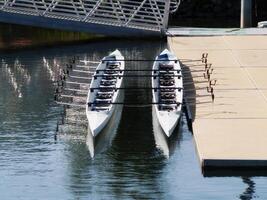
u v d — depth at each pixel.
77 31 44.69
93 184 23.03
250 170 22.94
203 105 28.70
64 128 28.06
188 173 23.53
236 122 26.47
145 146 26.05
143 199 21.91
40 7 45.00
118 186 22.81
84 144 26.39
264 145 24.08
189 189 22.44
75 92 32.34
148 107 30.28
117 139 26.83
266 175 22.91
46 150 25.86
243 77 32.72
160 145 26.11
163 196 22.06
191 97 29.88
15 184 23.12
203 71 34.16
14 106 30.88
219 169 23.02
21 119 29.16
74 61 37.94
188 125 27.95
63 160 24.94
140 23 45.84
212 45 40.00
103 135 27.09
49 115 29.62
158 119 27.48
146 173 23.77
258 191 22.14
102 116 27.48
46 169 24.20
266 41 40.38
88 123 27.58
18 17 44.38
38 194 22.41
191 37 42.56
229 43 40.28
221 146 24.11
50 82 34.66
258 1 53.59
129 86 33.84
